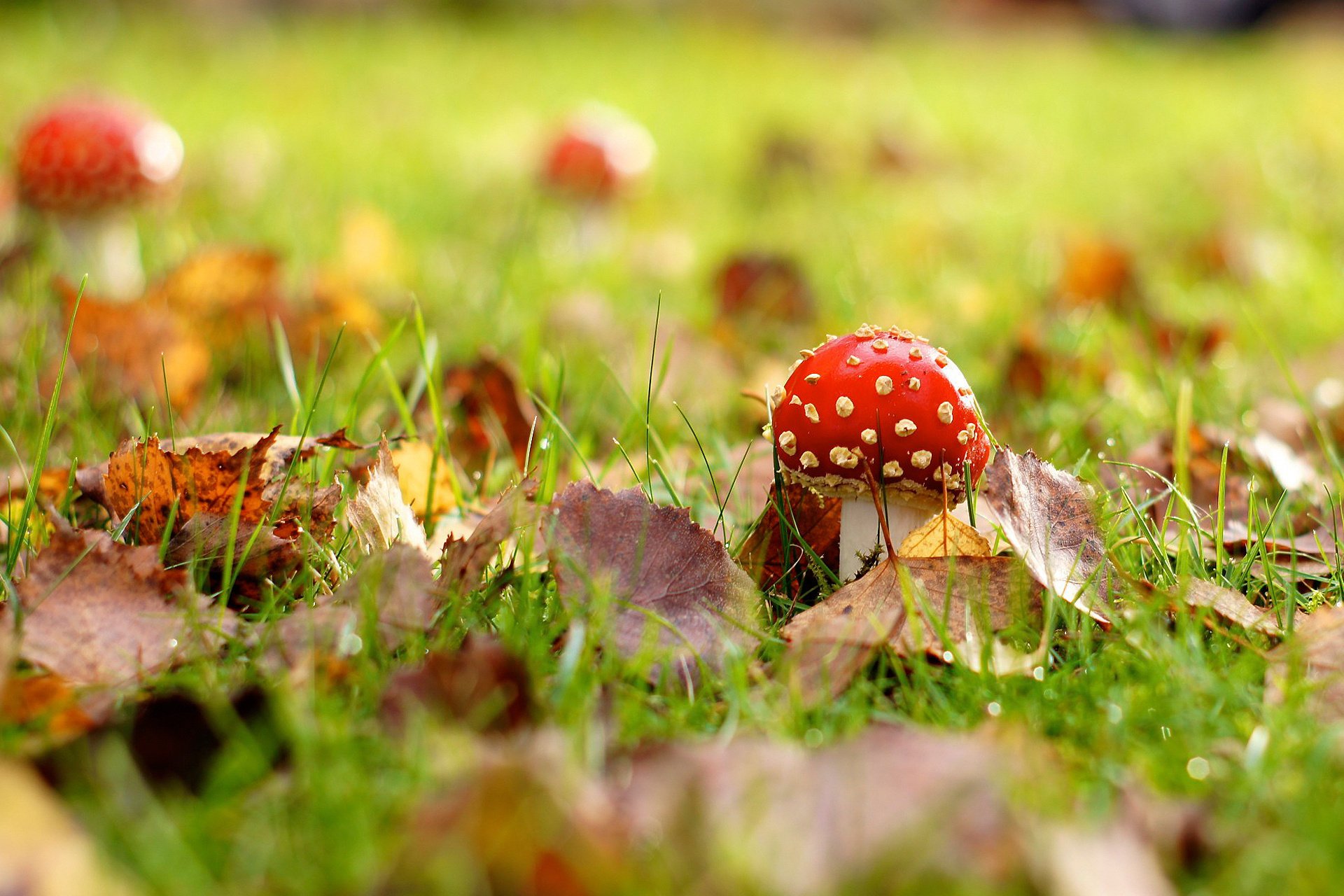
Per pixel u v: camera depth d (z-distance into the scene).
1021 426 0.62
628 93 2.04
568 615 0.45
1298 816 0.38
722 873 0.36
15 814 0.36
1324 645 0.44
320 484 0.52
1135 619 0.44
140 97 1.65
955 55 2.93
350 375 0.66
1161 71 2.71
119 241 0.76
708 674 0.43
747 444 0.60
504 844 0.36
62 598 0.43
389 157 1.38
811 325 0.78
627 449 0.58
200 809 0.38
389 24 2.68
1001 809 0.37
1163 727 0.42
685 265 0.99
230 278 0.68
